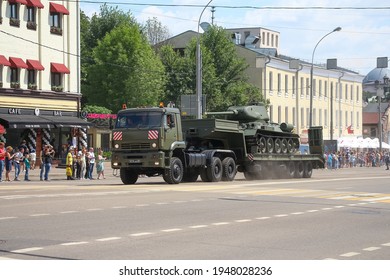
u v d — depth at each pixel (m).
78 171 41.84
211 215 17.95
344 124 105.75
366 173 58.59
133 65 75.62
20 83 52.31
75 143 57.09
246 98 76.81
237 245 12.81
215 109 74.38
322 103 98.81
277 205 21.16
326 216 18.36
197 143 36.69
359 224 16.73
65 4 57.41
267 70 85.88
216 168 35.22
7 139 51.09
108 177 46.31
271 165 40.38
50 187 28.97
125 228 14.97
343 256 11.83
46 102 54.84
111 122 32.22
